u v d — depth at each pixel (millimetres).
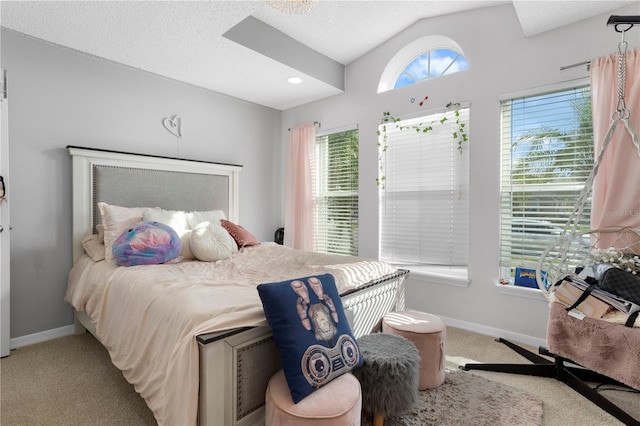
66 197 2676
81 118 2732
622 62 1838
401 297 2504
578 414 1696
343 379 1366
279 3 1786
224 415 1306
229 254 2766
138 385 1575
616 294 1770
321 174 4062
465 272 3008
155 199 3137
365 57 3566
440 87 3051
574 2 2168
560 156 2510
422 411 1691
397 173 3406
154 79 3186
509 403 1766
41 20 2266
